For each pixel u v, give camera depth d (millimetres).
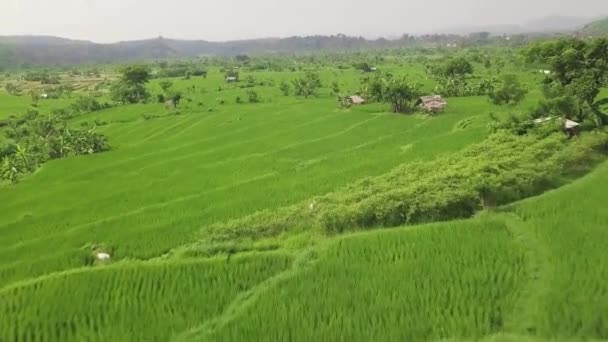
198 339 21484
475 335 20250
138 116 93500
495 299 21969
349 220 29656
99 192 44969
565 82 57375
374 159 46625
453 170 34219
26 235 35719
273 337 21234
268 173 45750
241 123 72625
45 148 64438
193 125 77438
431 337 20484
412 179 34375
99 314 23297
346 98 81438
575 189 32750
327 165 46375
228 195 39750
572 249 25094
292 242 28953
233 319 22250
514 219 28969
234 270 25922
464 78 98188
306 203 33594
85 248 32156
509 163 34469
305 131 62875
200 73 167125
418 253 25703
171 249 31250
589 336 19594
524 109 59500
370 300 22656
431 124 60188
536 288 22438
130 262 28047
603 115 46719
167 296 24297
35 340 22156
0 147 68688
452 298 22250
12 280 28609
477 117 60281
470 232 27359
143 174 49781
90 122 91375
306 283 24062
